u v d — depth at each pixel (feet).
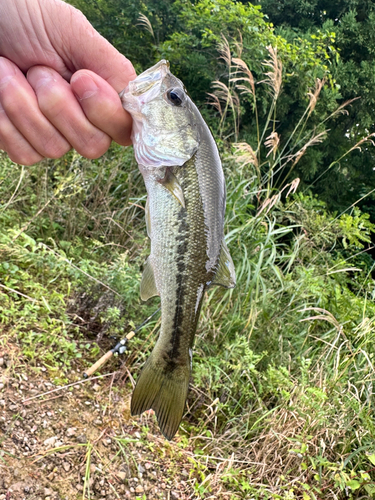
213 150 0.91
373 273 3.64
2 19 0.73
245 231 2.20
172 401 0.90
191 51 5.07
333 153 5.88
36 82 0.72
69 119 0.73
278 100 5.07
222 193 0.91
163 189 0.86
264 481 1.49
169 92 0.82
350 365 1.90
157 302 1.91
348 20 6.06
